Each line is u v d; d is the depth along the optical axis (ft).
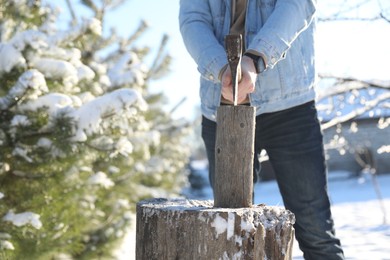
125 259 18.01
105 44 18.33
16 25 14.71
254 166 8.00
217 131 5.73
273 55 6.48
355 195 49.39
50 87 12.87
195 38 7.02
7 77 12.13
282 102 7.50
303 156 7.54
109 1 19.71
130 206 19.74
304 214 7.59
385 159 66.59
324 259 7.63
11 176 13.01
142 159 20.33
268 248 5.43
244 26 7.61
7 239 12.25
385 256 13.34
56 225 13.39
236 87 5.69
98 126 12.14
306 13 6.99
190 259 5.34
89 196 15.43
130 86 16.90
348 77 15.85
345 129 53.16
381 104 17.19
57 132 12.01
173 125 27.14
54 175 13.20
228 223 5.28
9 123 12.16
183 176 30.35
